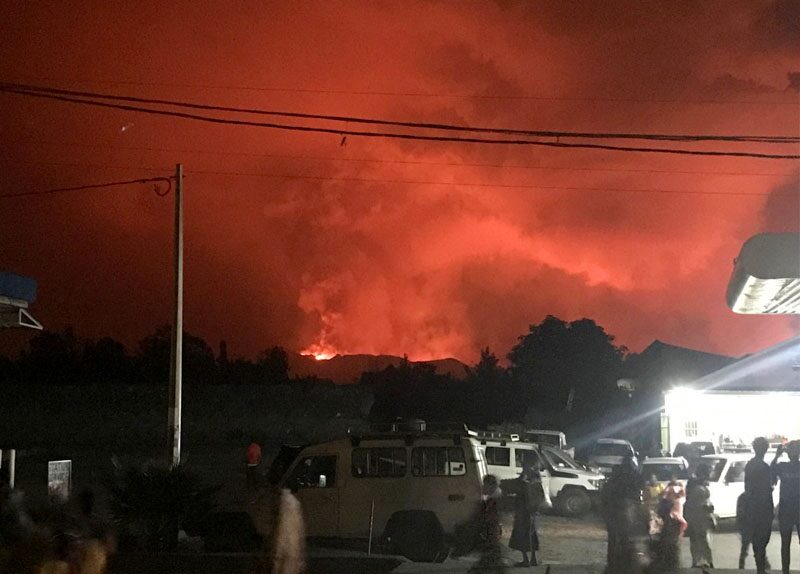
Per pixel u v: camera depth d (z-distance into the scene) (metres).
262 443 51.66
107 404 60.94
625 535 13.34
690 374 43.03
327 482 16.30
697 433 34.34
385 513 16.03
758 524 13.27
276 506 10.81
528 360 65.06
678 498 14.91
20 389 62.97
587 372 63.34
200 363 73.94
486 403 62.06
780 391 34.34
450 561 16.03
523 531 15.48
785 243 15.30
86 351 73.12
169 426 22.22
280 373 74.69
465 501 15.89
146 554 15.88
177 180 23.08
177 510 17.69
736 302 19.28
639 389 44.84
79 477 30.59
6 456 18.59
